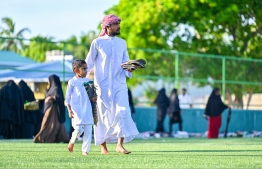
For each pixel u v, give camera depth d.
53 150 18.22
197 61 38.22
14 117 29.42
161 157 14.86
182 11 48.62
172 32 49.12
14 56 42.94
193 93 38.41
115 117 15.94
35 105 29.77
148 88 37.41
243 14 49.09
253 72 40.19
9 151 17.64
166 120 38.12
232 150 18.53
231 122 39.72
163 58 37.59
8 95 29.09
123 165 12.36
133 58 40.81
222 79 39.00
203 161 13.62
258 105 40.66
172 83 37.69
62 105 24.12
